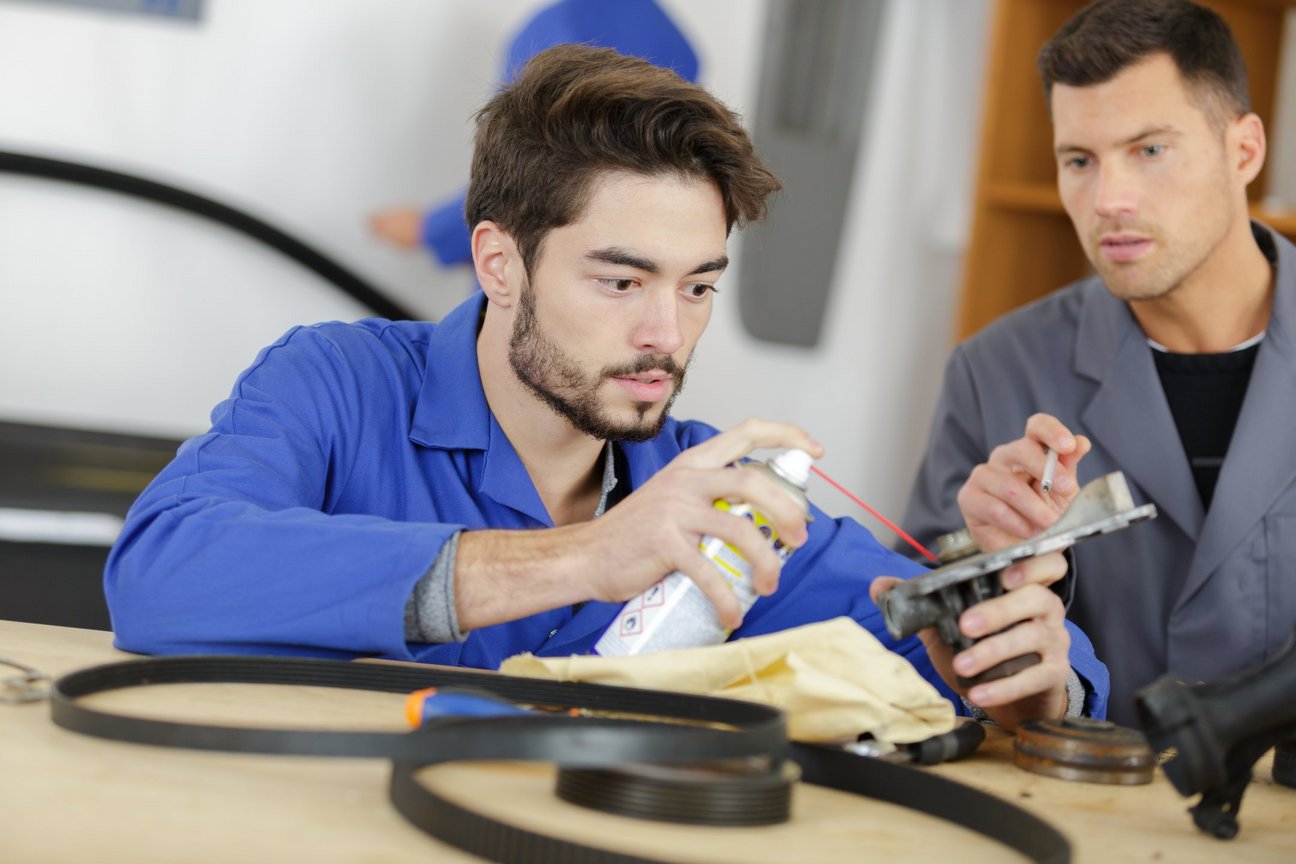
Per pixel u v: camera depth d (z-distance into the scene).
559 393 1.14
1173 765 0.73
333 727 0.83
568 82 1.12
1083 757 0.88
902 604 0.93
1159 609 1.84
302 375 1.22
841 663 0.88
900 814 0.76
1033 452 1.13
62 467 2.69
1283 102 3.00
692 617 0.94
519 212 1.14
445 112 3.10
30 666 0.95
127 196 2.85
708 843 0.67
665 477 0.93
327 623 0.96
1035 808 0.80
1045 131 3.17
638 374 1.12
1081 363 1.92
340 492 1.23
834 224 3.42
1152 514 0.88
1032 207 3.14
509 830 0.61
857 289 3.57
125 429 2.84
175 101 2.93
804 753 0.83
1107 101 1.75
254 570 0.98
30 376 2.87
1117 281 1.81
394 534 0.97
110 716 0.74
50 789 0.66
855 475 3.63
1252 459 1.78
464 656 1.22
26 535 2.54
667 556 0.92
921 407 3.68
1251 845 0.75
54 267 2.86
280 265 3.00
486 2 3.09
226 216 2.87
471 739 0.67
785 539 0.94
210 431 1.15
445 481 1.25
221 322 2.98
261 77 2.98
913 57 3.53
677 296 1.12
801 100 3.35
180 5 2.90
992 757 0.95
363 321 1.34
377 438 1.24
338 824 0.65
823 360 3.56
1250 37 2.92
